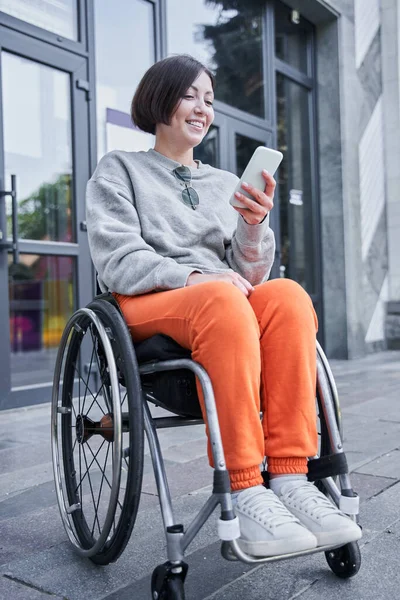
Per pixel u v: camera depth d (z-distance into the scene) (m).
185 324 1.13
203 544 1.44
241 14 5.02
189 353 1.19
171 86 1.42
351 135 5.86
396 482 1.89
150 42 4.12
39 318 5.53
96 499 1.77
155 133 1.51
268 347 1.18
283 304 1.19
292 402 1.17
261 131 5.14
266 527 1.03
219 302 1.09
